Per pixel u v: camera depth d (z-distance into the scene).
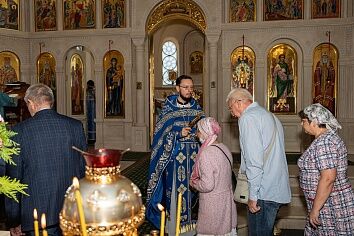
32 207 2.82
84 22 12.44
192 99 4.60
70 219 1.43
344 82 10.97
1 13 11.98
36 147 2.82
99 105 12.45
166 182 4.46
